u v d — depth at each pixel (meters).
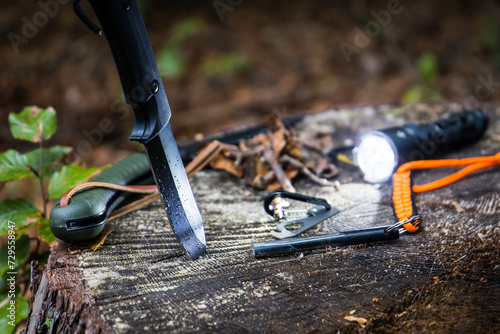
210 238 0.80
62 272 0.75
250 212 0.84
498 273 0.75
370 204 0.85
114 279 0.74
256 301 0.72
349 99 1.87
